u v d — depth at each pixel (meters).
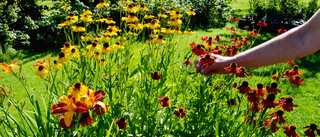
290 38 1.14
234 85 2.23
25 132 1.41
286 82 4.35
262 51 1.20
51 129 1.36
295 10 9.04
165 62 2.35
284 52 1.14
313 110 3.65
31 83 4.61
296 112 3.61
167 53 2.47
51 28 7.42
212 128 2.29
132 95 2.15
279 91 1.85
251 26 9.17
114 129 1.65
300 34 1.12
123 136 1.79
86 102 1.01
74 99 0.96
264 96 1.85
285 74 2.40
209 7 9.91
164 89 2.13
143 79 2.15
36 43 7.69
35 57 6.51
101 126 1.46
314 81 4.58
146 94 2.12
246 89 1.75
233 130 2.01
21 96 4.09
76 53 1.92
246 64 1.26
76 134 1.28
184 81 2.39
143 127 1.96
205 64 1.36
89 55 1.97
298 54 1.13
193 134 2.07
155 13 8.27
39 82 4.66
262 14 9.38
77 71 2.03
